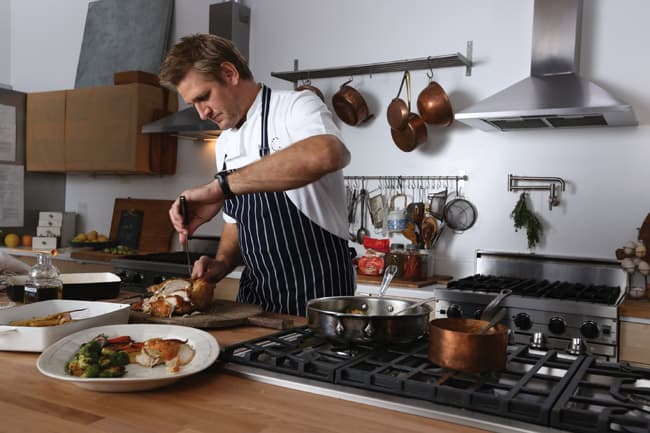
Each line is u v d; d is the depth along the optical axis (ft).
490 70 10.69
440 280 10.47
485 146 10.75
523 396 3.19
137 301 5.90
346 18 12.14
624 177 9.70
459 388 3.23
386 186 11.71
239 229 6.47
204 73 5.48
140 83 13.47
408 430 2.77
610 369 3.62
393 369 3.49
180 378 3.30
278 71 12.96
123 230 14.90
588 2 9.82
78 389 3.31
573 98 8.66
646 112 9.50
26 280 5.85
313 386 3.30
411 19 11.43
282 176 4.73
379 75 11.72
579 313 8.04
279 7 12.94
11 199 15.21
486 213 10.77
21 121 15.37
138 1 14.88
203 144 13.99
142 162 13.57
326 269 6.21
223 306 5.62
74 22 16.14
